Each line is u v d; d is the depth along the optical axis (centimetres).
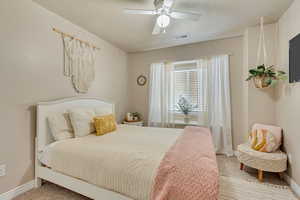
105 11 224
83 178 157
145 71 412
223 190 198
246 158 232
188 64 366
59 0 198
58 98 236
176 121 373
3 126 172
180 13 192
